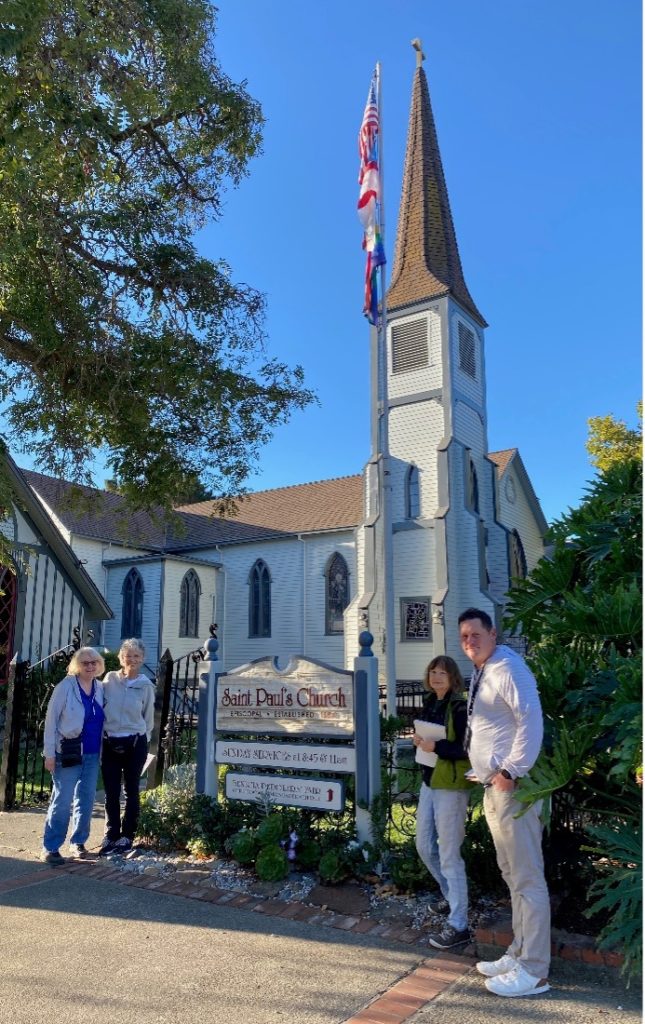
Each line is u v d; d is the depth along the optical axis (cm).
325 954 444
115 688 690
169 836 668
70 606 1689
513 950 409
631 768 420
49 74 769
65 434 1141
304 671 630
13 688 876
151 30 945
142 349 1056
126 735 682
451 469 2728
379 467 1410
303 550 3058
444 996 390
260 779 636
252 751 646
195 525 3441
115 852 664
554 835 494
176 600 2978
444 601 2564
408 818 707
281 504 3412
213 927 489
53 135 764
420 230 3086
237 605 3175
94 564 2956
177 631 2964
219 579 3238
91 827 783
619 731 403
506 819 406
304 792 608
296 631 3014
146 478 1185
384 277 1479
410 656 2605
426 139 3250
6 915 518
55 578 1667
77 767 655
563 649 517
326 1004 382
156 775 876
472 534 2680
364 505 2867
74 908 530
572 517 595
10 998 394
